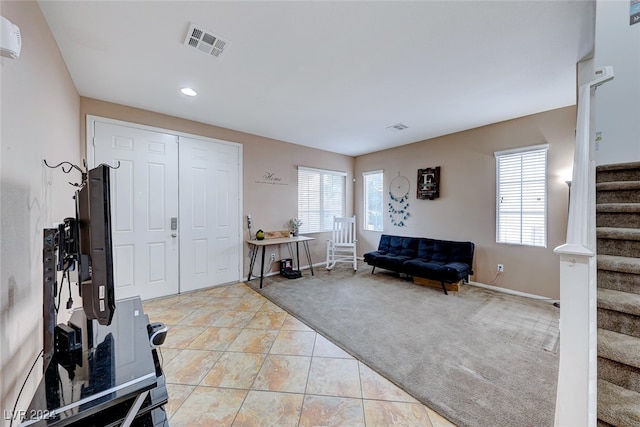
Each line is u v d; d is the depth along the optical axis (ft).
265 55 7.01
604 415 3.50
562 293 3.40
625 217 6.09
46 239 3.67
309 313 9.81
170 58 7.14
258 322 9.11
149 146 11.05
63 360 3.53
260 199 14.84
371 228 19.25
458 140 13.97
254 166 14.55
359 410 5.16
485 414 5.02
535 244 11.36
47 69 5.69
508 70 7.79
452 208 14.28
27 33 4.57
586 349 3.22
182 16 5.58
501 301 11.03
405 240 15.64
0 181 3.48
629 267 4.74
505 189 12.26
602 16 7.84
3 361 3.42
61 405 2.70
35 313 4.65
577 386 3.27
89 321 4.75
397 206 17.13
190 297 11.53
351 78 8.27
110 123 10.10
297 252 15.71
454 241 13.79
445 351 7.24
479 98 9.74
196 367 6.57
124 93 9.35
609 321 4.48
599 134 7.95
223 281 13.37
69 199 7.86
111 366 3.41
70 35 6.15
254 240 14.46
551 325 8.79
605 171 7.30
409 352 7.20
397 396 5.56
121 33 6.12
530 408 5.16
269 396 5.56
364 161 19.47
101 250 3.28
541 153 11.18
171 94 9.43
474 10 5.44
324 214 18.38
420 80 8.39
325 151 18.21
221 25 5.87
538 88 8.96
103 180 3.32
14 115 3.95
